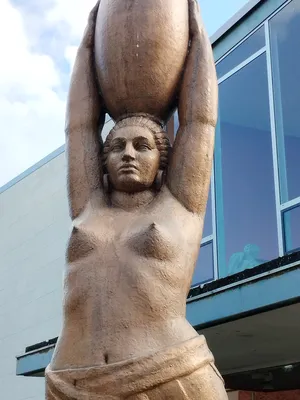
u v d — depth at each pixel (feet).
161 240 7.73
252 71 25.46
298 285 16.31
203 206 8.54
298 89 23.32
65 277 7.94
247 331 19.49
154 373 7.03
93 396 6.98
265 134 24.14
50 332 33.30
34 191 37.09
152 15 8.67
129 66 8.69
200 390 7.24
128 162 8.47
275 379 24.08
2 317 37.24
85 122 8.96
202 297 18.90
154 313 7.46
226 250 24.11
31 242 36.29
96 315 7.50
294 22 24.13
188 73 8.92
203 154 8.55
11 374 35.47
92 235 8.00
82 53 9.26
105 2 9.05
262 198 23.48
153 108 8.92
